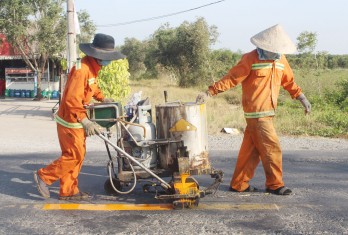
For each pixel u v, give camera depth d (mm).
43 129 12680
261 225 4750
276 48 5445
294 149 9508
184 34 35812
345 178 6852
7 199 5723
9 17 24531
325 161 8109
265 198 5699
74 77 5297
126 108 5742
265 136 5664
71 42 13719
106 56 5348
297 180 6695
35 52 25609
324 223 4820
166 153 5426
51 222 4871
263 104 5613
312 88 22891
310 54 24922
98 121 5422
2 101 24484
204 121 5535
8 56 27031
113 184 5660
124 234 4512
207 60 35812
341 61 43875
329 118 13141
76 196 5641
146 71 49281
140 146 5371
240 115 13914
